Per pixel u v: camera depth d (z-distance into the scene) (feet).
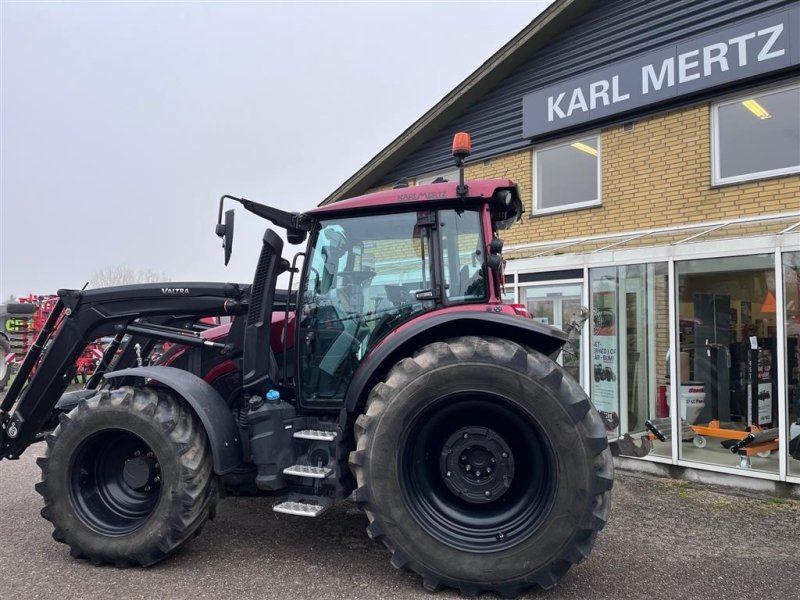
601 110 25.41
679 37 23.81
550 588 10.47
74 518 11.79
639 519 15.10
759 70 20.85
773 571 11.61
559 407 10.02
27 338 46.57
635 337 22.18
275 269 12.55
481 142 31.48
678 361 20.42
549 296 25.25
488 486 10.77
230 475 13.32
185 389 11.90
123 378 13.82
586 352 23.58
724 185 22.07
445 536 10.46
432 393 10.50
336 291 12.68
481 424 10.94
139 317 14.06
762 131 21.47
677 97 23.06
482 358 10.41
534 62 29.12
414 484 10.85
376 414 10.65
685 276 20.80
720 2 22.57
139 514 12.17
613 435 22.53
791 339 18.02
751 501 16.96
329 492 11.58
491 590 10.26
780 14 20.42
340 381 12.50
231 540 13.05
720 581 11.10
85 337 13.99
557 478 9.99
